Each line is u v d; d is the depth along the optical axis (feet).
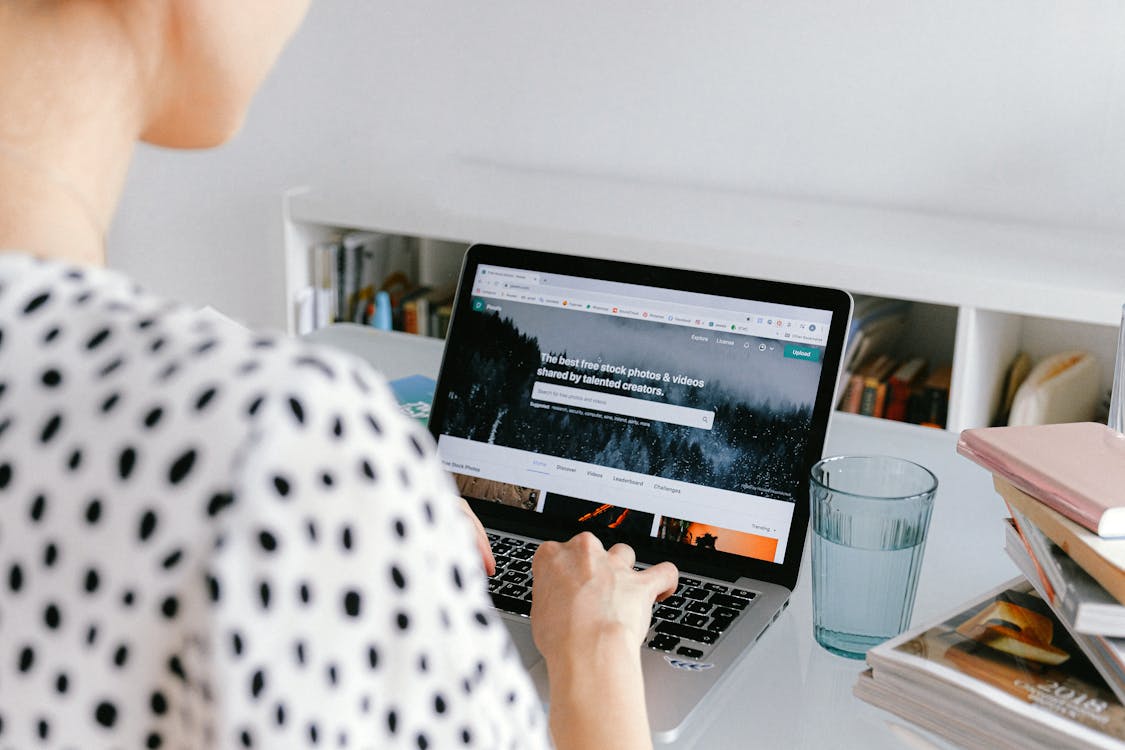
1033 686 2.38
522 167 9.07
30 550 1.03
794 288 3.52
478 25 8.82
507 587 3.16
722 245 7.06
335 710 1.09
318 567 1.06
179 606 0.99
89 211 1.43
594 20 8.48
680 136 8.49
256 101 9.61
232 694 1.00
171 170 10.07
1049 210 7.63
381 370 4.86
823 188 8.20
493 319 3.88
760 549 3.35
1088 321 6.28
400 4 8.97
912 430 4.41
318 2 9.18
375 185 8.55
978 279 6.47
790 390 3.45
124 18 1.44
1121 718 2.26
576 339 3.76
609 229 7.39
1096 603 2.37
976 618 2.67
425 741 1.20
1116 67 7.20
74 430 1.04
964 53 7.55
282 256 8.59
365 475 1.08
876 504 2.76
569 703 2.20
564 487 3.64
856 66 7.85
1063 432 2.95
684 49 8.28
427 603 1.16
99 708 1.03
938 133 7.77
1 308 1.13
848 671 2.86
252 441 1.00
